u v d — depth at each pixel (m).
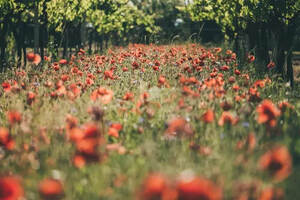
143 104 5.36
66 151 4.12
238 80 8.84
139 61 11.84
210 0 16.38
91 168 3.70
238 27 15.84
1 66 13.79
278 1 12.62
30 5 15.45
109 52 15.48
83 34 26.28
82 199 3.37
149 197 2.35
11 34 17.80
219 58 11.73
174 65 10.64
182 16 43.81
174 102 5.91
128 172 3.54
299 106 6.65
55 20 17.08
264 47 15.31
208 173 3.46
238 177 3.37
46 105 5.85
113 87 7.80
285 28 13.15
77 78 8.71
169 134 4.45
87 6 18.95
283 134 4.57
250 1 13.04
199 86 7.08
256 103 6.11
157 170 3.56
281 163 2.93
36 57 6.46
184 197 2.30
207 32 40.88
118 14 25.61
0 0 14.30
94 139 3.31
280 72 13.04
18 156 4.02
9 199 2.55
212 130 4.67
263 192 2.97
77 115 5.52
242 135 4.50
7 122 5.61
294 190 3.45
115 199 3.17
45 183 2.84
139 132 4.70
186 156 3.94
